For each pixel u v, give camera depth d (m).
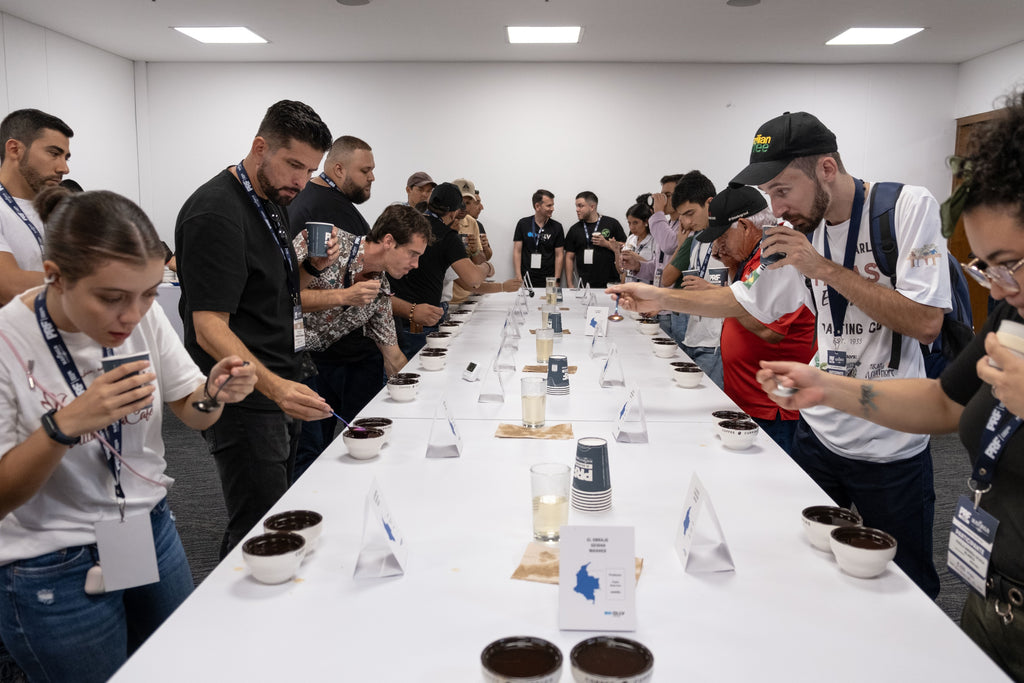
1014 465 1.19
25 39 6.50
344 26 6.74
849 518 1.40
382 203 8.47
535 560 1.32
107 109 7.72
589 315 3.99
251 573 1.26
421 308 3.77
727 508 1.57
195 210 1.99
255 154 2.07
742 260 3.09
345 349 3.45
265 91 8.24
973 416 1.28
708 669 1.01
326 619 1.14
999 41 7.16
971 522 1.26
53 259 1.17
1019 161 0.96
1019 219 0.98
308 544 1.35
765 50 7.57
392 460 1.88
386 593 1.22
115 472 1.40
